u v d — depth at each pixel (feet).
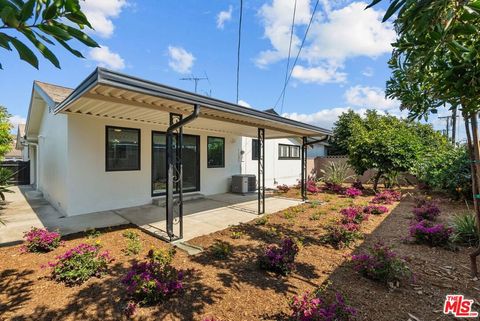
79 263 9.66
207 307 7.86
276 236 14.97
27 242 12.80
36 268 10.50
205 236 14.92
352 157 34.91
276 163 42.04
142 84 10.19
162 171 24.72
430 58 5.11
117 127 21.07
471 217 14.01
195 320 7.24
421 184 32.01
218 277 9.80
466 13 4.17
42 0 3.50
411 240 13.80
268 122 19.51
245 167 35.53
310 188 34.58
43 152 29.43
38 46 3.57
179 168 14.60
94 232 15.02
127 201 21.90
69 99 13.19
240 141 34.53
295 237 14.78
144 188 23.04
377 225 17.39
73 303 8.00
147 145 23.13
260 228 16.75
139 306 7.80
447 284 9.31
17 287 8.96
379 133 33.76
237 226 17.03
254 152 37.47
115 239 14.26
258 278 9.76
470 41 5.23
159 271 8.96
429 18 4.08
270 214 20.97
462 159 23.89
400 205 24.52
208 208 22.90
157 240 14.25
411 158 30.55
